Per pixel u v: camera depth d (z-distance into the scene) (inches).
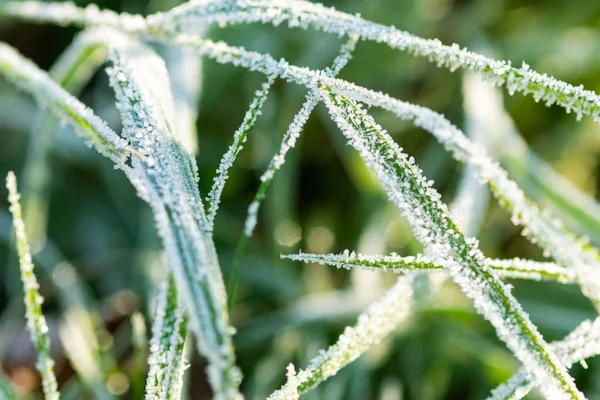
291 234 10.1
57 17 8.7
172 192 6.4
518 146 9.4
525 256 10.3
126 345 9.3
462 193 8.9
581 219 9.0
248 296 9.7
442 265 6.8
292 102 10.5
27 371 9.3
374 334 7.2
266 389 8.8
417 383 9.0
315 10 7.3
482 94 9.9
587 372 9.0
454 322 9.0
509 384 6.9
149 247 9.5
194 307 6.1
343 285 10.0
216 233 10.1
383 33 7.1
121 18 8.2
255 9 7.5
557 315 9.0
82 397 8.9
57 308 9.7
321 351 7.1
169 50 9.3
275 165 7.0
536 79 7.0
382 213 9.7
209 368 6.0
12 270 9.7
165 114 7.1
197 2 7.7
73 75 9.1
